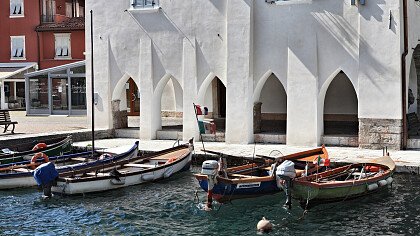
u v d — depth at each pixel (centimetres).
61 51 4275
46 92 3569
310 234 1364
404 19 2100
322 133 2258
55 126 2841
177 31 2434
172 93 3291
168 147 2303
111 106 2623
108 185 1777
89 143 2431
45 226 1467
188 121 2441
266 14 2275
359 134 2153
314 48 2202
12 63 4350
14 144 2305
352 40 2148
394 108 2092
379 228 1395
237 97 2314
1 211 1600
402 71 2098
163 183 1886
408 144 2127
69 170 1895
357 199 1622
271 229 1394
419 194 1656
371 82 2117
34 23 4316
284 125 2662
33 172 1770
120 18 2544
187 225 1452
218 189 1555
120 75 2566
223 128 2606
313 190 1515
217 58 2367
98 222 1493
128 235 1385
